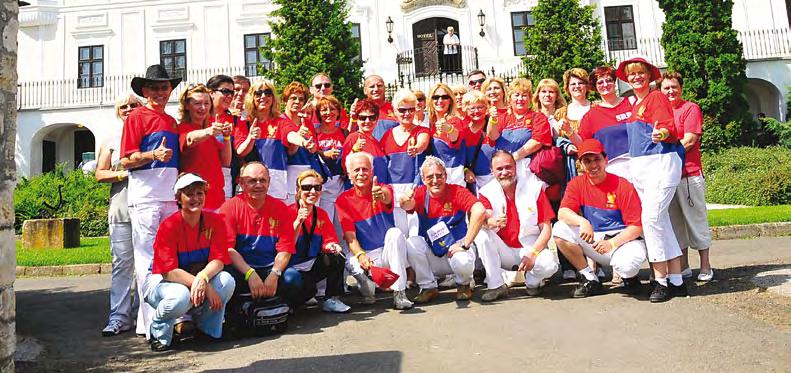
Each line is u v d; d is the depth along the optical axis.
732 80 19.36
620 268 4.95
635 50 22.72
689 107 5.50
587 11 19.05
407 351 3.77
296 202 5.24
